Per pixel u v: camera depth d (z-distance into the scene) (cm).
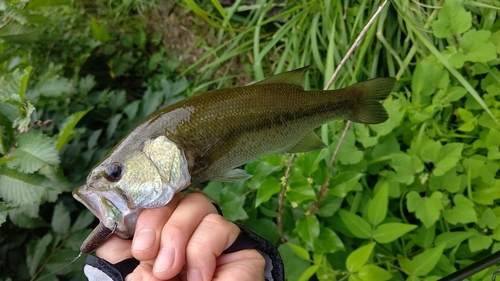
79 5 80
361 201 61
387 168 64
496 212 57
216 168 33
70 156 65
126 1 82
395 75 69
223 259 31
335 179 55
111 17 82
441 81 60
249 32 76
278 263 33
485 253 58
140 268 30
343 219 55
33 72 68
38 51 70
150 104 74
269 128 35
